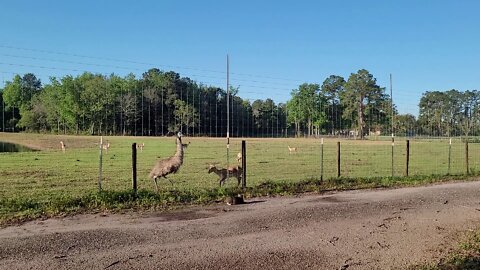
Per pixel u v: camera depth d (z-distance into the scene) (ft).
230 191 46.85
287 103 227.81
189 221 34.40
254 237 30.19
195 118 223.51
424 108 248.11
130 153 119.75
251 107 203.62
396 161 99.25
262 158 102.68
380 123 239.91
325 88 258.57
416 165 90.22
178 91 260.01
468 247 28.73
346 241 29.89
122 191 42.34
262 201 43.73
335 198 46.11
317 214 37.78
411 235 31.89
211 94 234.99
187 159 96.94
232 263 24.71
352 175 69.46
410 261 25.85
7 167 77.46
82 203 39.17
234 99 202.90
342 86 260.01
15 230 30.68
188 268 23.73
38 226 31.94
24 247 26.66
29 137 179.52
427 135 214.69
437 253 27.53
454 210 41.32
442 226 34.91
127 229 31.48
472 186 57.16
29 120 223.71
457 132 239.50
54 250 26.23
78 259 24.71
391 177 62.08
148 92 255.50
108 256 25.35
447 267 24.68
